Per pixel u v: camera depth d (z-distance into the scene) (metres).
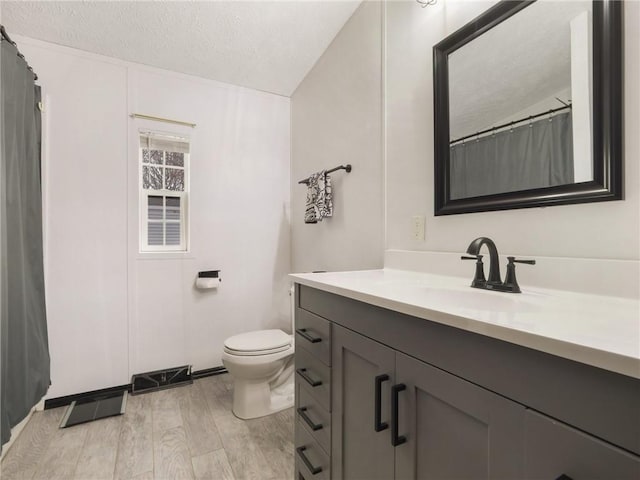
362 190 1.79
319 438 1.12
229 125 2.64
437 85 1.27
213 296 2.58
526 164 0.98
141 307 2.33
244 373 1.83
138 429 1.75
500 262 1.06
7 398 1.45
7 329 1.42
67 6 1.75
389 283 1.09
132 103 2.31
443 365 0.65
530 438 0.50
